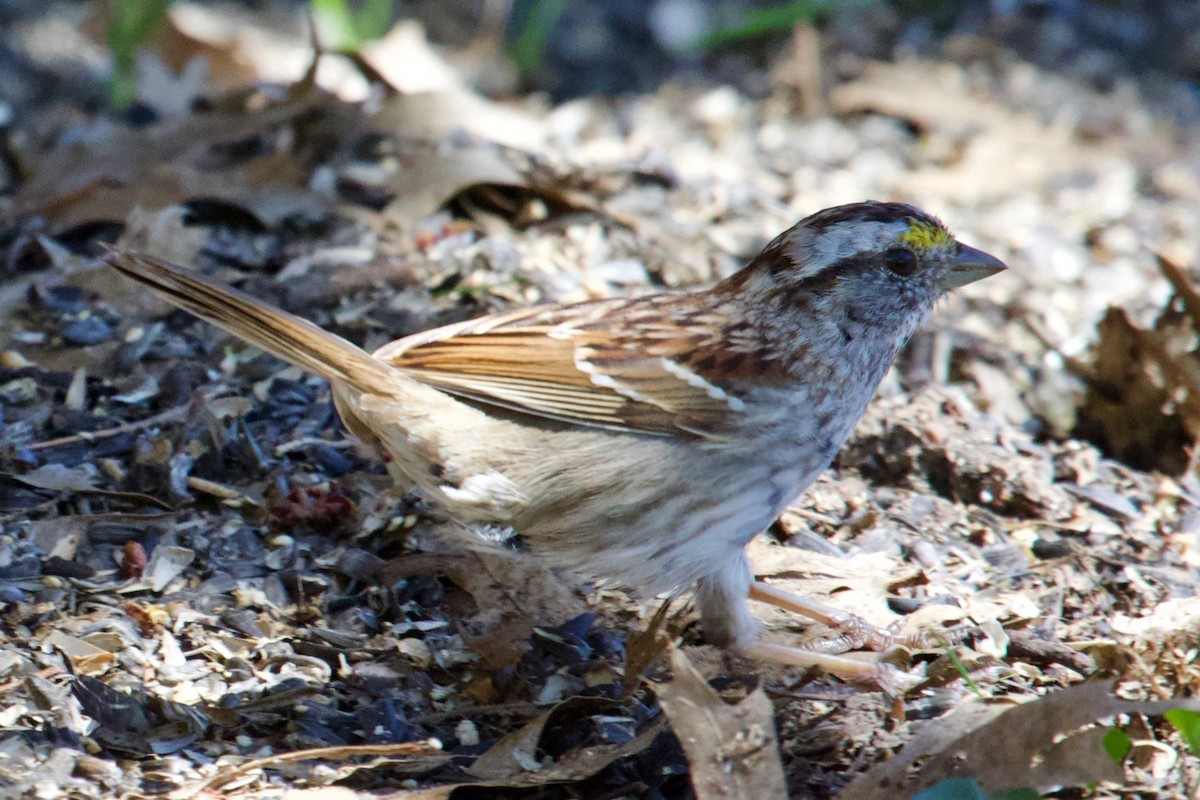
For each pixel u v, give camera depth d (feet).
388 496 31.73
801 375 27.68
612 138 50.52
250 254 39.17
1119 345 37.37
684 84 58.54
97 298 37.04
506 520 27.12
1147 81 60.64
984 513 33.47
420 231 40.45
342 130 44.42
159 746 25.02
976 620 29.30
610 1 65.77
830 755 25.41
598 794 24.67
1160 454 36.96
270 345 26.43
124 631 27.58
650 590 27.53
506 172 41.93
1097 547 32.35
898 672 27.58
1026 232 46.47
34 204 41.22
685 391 26.81
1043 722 22.82
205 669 27.07
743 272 28.58
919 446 34.45
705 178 45.83
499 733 26.35
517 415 26.61
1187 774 25.03
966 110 54.90
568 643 28.60
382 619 29.01
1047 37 63.00
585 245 40.65
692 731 22.91
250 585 29.40
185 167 42.16
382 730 25.94
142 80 49.98
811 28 61.77
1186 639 27.02
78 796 23.40
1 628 27.37
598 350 26.84
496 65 60.39
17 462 31.45
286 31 60.23
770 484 27.63
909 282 28.66
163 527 30.45
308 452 32.78
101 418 33.27
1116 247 46.14
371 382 26.35
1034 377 38.75
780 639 29.07
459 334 27.07
